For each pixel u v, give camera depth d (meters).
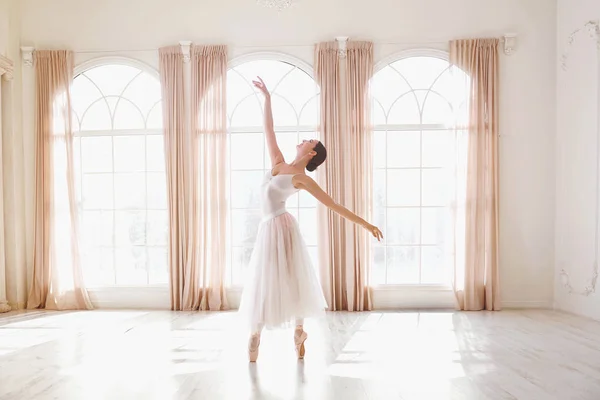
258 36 6.03
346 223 5.84
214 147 5.93
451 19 5.93
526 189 5.91
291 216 3.63
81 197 6.29
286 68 6.26
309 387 3.09
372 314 5.62
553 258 5.90
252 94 6.30
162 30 6.07
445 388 3.08
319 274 5.87
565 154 5.70
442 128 6.11
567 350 4.01
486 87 5.83
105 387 3.13
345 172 5.88
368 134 5.88
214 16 6.04
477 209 5.81
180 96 5.99
